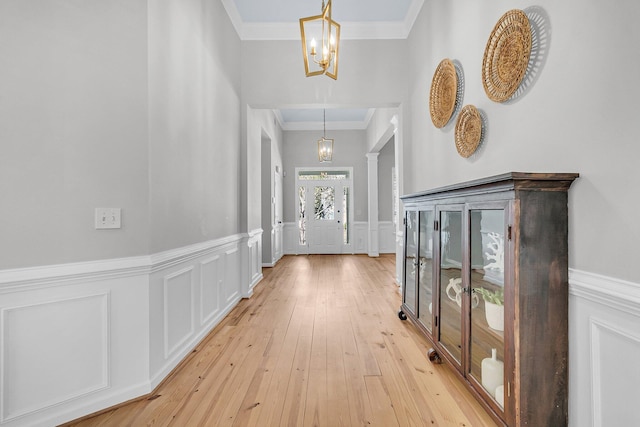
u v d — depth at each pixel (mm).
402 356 2367
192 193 2520
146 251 1904
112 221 1789
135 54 1873
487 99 2121
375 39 4008
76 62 1701
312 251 8141
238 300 3779
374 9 3707
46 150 1618
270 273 5562
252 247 4398
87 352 1731
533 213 1336
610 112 1216
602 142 1248
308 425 1620
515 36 1765
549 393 1339
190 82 2498
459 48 2537
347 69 4000
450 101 2639
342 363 2264
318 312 3391
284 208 8094
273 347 2533
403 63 4000
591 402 1271
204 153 2770
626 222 1155
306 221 8156
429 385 1979
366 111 7152
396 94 3992
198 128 2646
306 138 8094
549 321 1343
